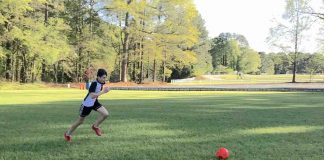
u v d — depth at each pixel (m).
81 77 48.38
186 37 46.00
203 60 82.38
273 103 19.03
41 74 49.41
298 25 54.78
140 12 44.72
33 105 17.48
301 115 13.22
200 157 6.51
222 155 6.38
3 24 37.22
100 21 46.28
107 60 47.97
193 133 9.07
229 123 10.94
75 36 46.03
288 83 53.22
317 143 7.85
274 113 13.89
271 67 126.69
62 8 43.47
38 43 38.72
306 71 100.12
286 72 129.88
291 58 57.16
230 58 117.88
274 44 56.38
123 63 47.00
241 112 14.20
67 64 47.34
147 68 61.91
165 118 12.10
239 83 55.22
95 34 46.38
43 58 40.22
